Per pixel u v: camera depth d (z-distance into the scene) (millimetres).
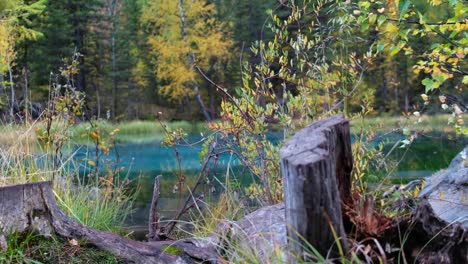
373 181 4035
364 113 3793
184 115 28875
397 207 3061
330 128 1998
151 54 30781
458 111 3098
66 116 4543
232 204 4047
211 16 27812
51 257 2334
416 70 3262
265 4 26547
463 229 1921
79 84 27109
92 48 29734
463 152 3662
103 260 2369
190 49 25750
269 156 3730
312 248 1761
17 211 2393
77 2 28531
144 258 2434
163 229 3951
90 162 4543
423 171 7055
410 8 3174
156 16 28219
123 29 31391
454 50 3107
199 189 6461
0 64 11477
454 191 2852
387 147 9703
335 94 3941
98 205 4164
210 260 2529
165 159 10984
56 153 4230
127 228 4480
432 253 1978
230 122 3895
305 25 4008
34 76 23719
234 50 27453
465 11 2979
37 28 25625
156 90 31328
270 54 3852
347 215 2012
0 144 4180
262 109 3748
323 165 1730
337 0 3615
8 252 2297
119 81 30219
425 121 9586
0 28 12711
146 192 6656
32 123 4402
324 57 3844
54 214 2467
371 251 1962
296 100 3742
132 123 21672
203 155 4027
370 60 3711
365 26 3295
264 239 2250
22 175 3760
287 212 1833
